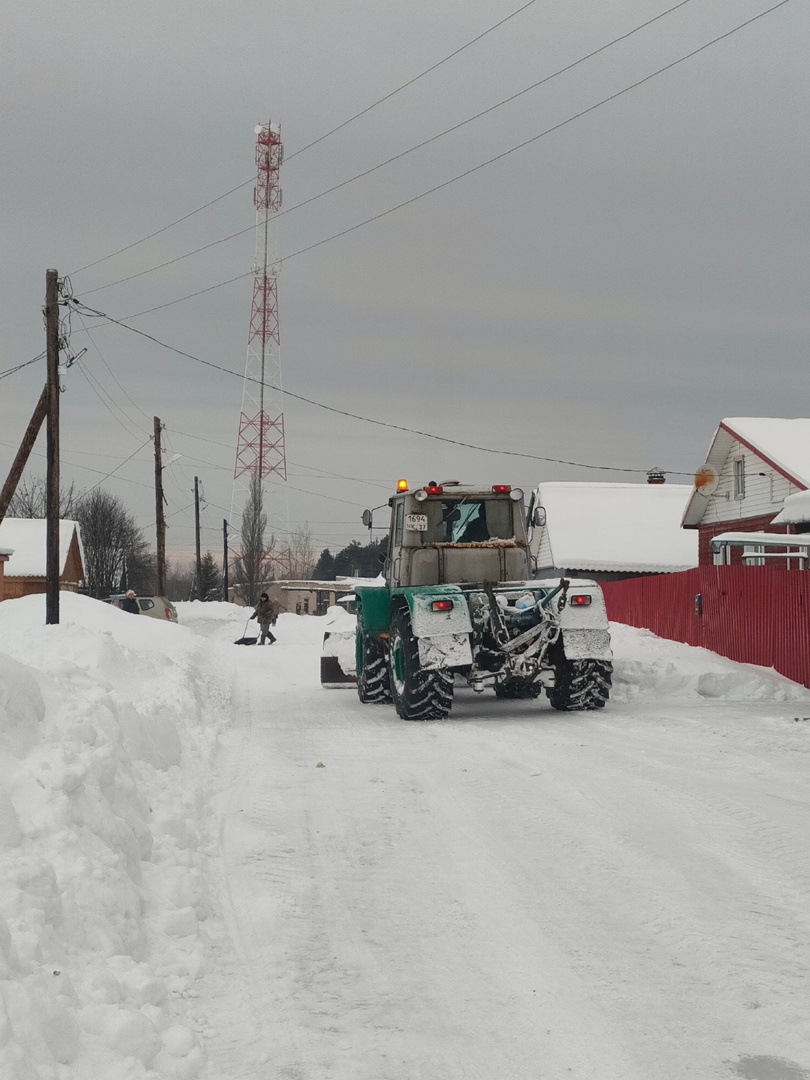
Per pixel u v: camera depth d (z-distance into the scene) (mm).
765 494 29078
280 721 12906
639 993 4148
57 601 21953
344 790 8078
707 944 4645
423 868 5918
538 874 5770
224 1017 3945
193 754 9109
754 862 5898
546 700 14820
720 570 19328
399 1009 4027
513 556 14211
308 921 5027
